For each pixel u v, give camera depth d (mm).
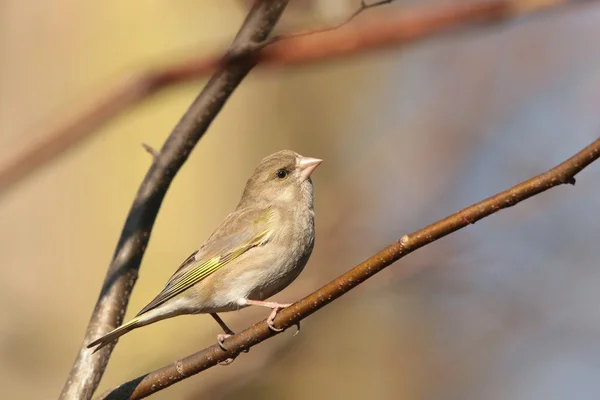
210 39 14336
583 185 16094
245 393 15258
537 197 16016
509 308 16094
